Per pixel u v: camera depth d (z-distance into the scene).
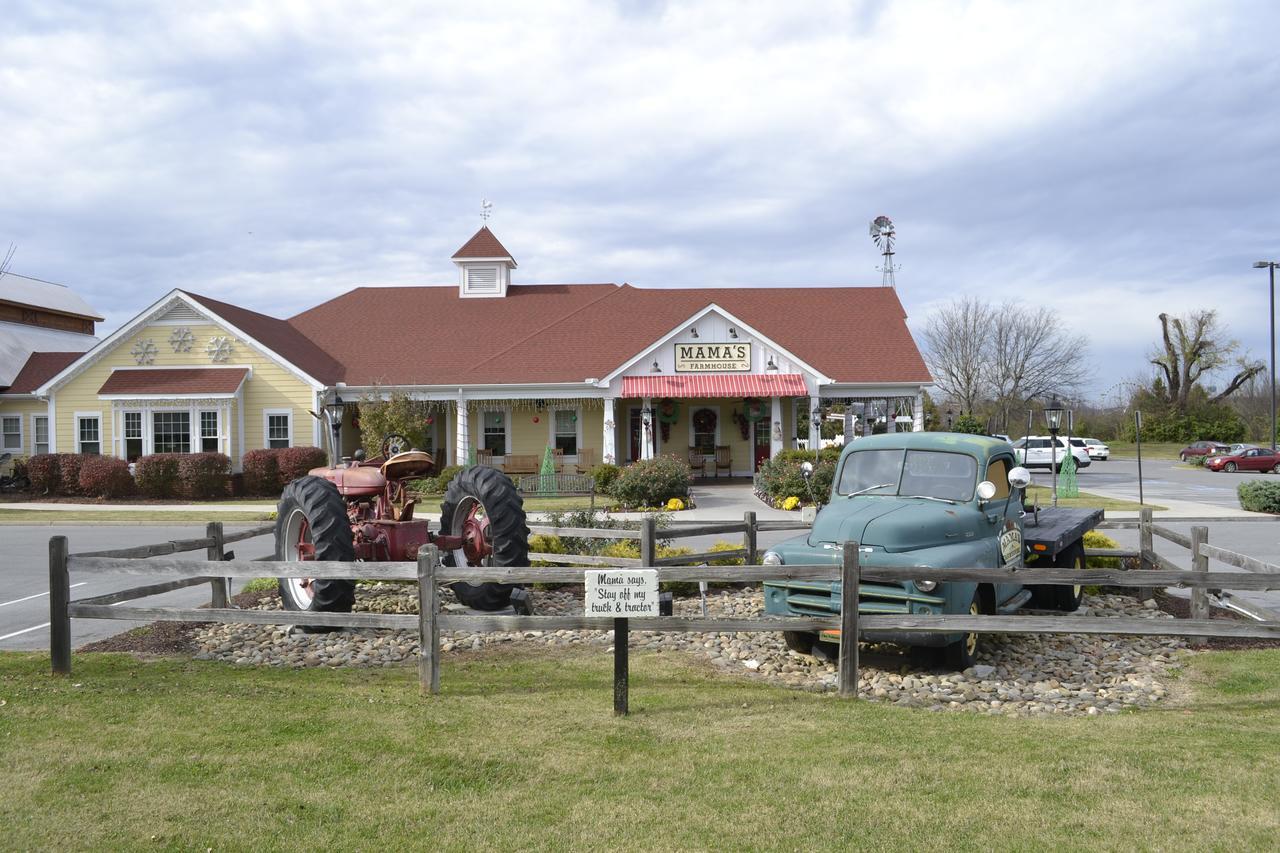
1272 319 45.47
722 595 11.16
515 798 4.57
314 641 8.53
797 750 5.29
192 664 7.60
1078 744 5.40
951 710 6.44
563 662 7.67
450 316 34.97
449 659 7.79
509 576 6.47
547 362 31.62
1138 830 4.18
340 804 4.49
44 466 28.27
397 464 9.67
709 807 4.46
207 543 9.73
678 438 33.00
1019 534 9.15
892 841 4.09
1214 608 10.32
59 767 4.96
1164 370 73.94
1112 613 10.24
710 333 30.23
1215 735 5.61
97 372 29.61
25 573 13.80
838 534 7.95
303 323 34.44
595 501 26.42
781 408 32.22
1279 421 66.50
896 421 33.00
